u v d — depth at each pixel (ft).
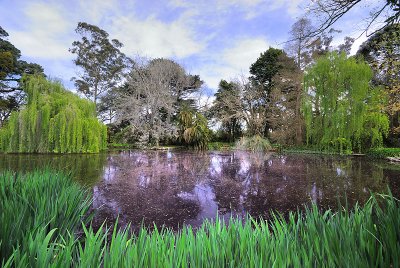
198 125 57.98
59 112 35.91
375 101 37.45
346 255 3.00
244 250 3.24
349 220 4.17
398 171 24.53
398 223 3.68
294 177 21.76
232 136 73.51
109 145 60.39
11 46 63.67
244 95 65.82
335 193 15.81
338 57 41.60
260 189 17.13
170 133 59.93
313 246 3.35
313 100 46.14
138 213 11.83
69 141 36.11
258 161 34.06
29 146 34.22
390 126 41.50
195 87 77.51
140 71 66.03
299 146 50.44
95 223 10.34
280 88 59.26
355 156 39.88
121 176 21.45
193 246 3.17
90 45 80.07
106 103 77.51
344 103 40.57
